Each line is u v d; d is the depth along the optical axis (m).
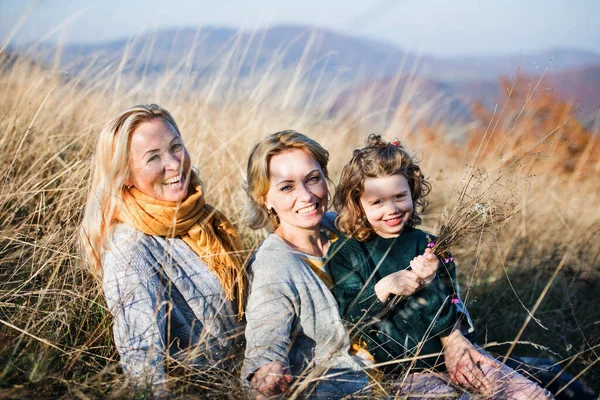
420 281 2.55
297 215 2.58
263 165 2.58
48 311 2.53
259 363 2.28
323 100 5.30
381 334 2.56
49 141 3.69
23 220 3.09
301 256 2.60
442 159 6.77
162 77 4.57
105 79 4.36
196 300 2.43
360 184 2.69
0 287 2.71
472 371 2.58
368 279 2.53
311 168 2.57
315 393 2.37
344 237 2.75
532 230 4.64
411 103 6.00
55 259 2.75
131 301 2.29
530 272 4.20
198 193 2.54
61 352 2.40
